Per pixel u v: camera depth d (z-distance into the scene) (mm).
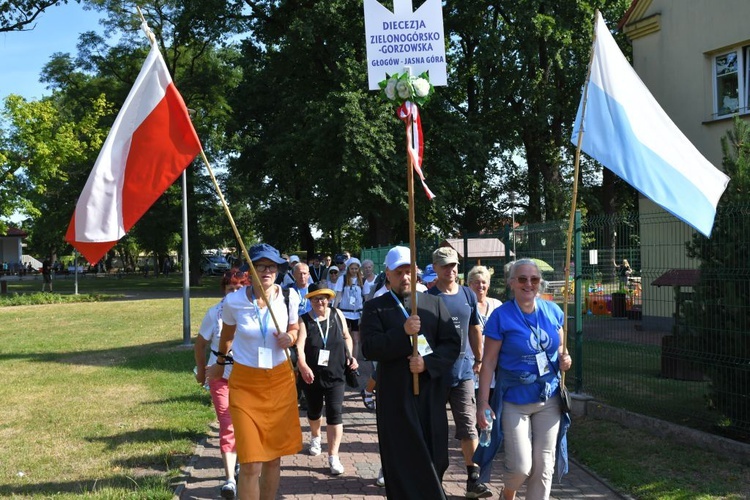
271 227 42656
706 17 15141
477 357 5879
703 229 5527
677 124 15953
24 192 30250
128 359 13117
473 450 5660
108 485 5836
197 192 45000
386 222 29391
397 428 4402
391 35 5684
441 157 28828
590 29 28219
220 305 5809
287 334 4688
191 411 8648
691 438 6742
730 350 6645
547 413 4496
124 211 5172
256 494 4574
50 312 25062
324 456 6875
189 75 41719
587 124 5699
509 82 29375
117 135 5191
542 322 4484
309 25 28906
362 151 26359
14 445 7125
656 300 8305
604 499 5527
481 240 12016
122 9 40531
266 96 34625
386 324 4516
